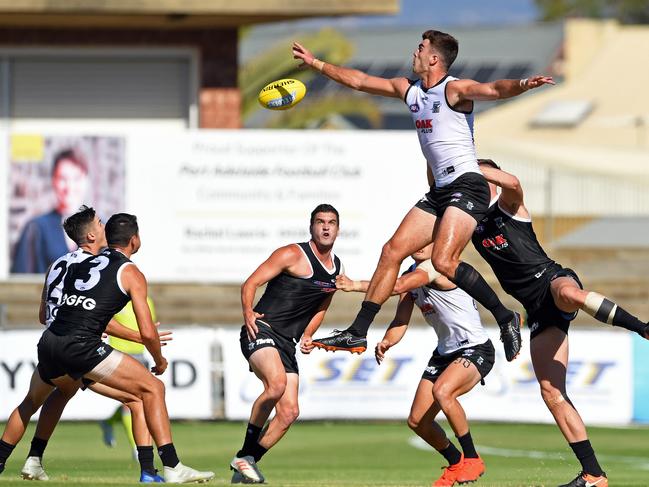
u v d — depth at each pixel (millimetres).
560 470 30641
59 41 51625
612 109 102375
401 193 45844
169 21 50156
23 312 47031
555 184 72250
